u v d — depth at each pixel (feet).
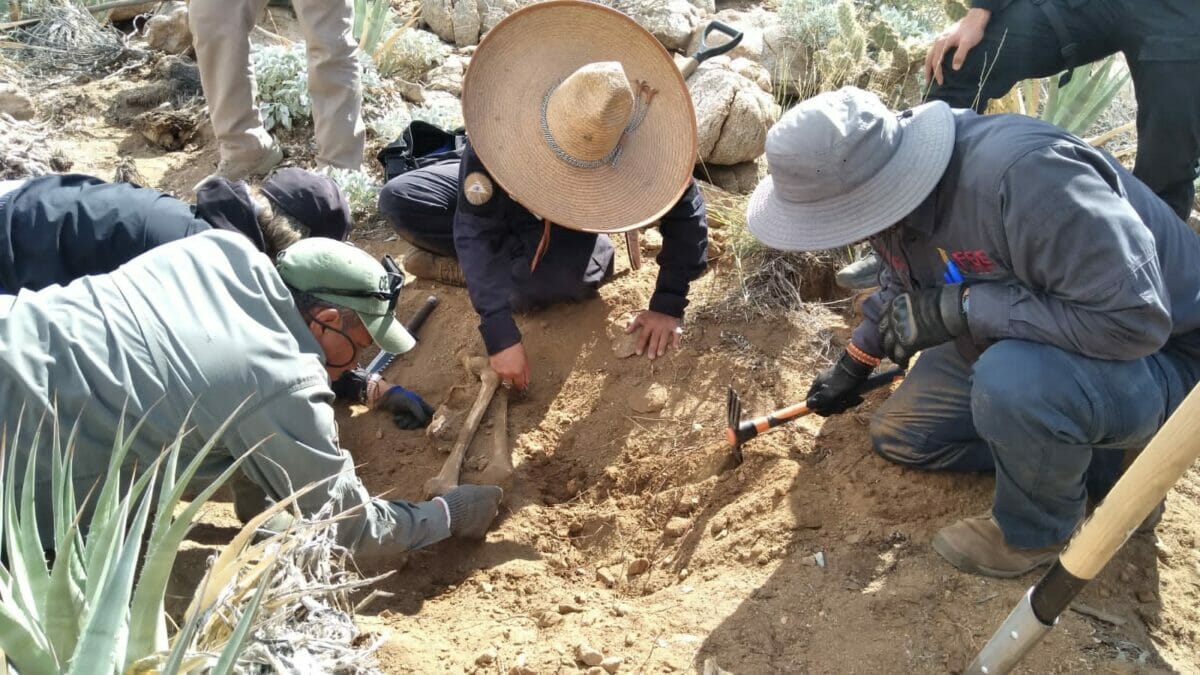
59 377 7.90
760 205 9.05
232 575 7.02
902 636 8.63
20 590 6.59
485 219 11.72
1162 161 13.55
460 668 8.91
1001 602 8.84
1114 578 9.17
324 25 15.37
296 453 8.29
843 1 16.97
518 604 10.02
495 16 20.30
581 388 12.62
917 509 9.94
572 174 11.09
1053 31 13.24
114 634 6.21
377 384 12.60
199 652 6.82
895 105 17.10
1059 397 8.09
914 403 10.13
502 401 12.42
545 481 11.78
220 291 8.31
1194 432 6.19
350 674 7.99
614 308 13.28
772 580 9.46
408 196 13.15
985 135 8.18
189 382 8.02
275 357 8.24
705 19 19.52
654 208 11.20
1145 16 12.71
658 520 11.10
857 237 8.23
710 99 15.79
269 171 16.67
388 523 9.43
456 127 17.48
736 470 11.03
